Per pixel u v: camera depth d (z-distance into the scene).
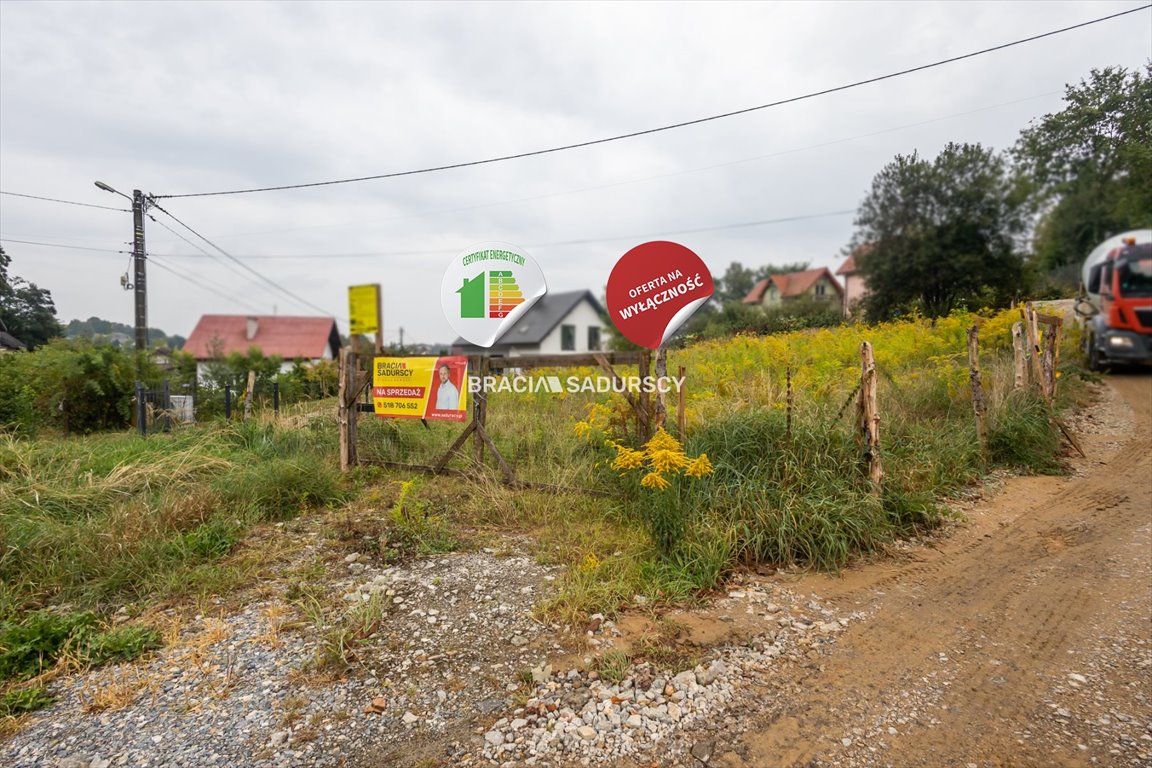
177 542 4.55
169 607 3.84
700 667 3.07
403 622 3.54
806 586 4.04
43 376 11.93
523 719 2.68
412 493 5.73
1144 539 4.64
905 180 14.14
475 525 5.14
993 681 2.94
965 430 6.81
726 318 17.89
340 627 3.47
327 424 8.21
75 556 4.36
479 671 3.06
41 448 7.17
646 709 2.74
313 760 2.45
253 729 2.64
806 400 6.98
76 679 3.09
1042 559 4.39
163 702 2.86
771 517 4.44
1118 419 8.49
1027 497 5.76
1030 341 7.91
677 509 4.27
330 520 5.35
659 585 3.86
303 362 17.55
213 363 16.91
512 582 4.03
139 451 7.19
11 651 3.17
